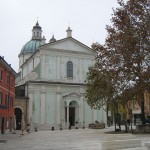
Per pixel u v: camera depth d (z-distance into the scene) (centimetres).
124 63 3672
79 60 6931
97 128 6197
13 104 5644
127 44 3584
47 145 2641
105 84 3872
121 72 3722
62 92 6662
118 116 4788
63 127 6444
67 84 6700
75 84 6769
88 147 2319
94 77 4116
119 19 3775
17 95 6675
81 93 6794
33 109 6353
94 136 3716
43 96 6469
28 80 6444
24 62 7994
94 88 4203
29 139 3503
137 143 1914
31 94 6394
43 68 6594
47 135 4256
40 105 6425
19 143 2941
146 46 3603
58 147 2414
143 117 4184
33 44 8712
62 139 3375
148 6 3672
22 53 8688
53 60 6719
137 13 3653
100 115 6944
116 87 3809
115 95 3894
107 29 3928
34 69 6581
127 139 1947
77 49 6944
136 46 3575
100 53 4012
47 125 6366
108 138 1911
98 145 2464
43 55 6638
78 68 6894
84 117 6738
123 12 3759
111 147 1734
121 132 4294
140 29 3569
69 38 6888
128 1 3759
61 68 6750
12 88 5478
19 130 5916
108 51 3916
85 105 6794
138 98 3747
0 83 4388
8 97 5038
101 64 4012
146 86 3575
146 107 7075
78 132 4844
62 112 6575
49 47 6694
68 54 6844
